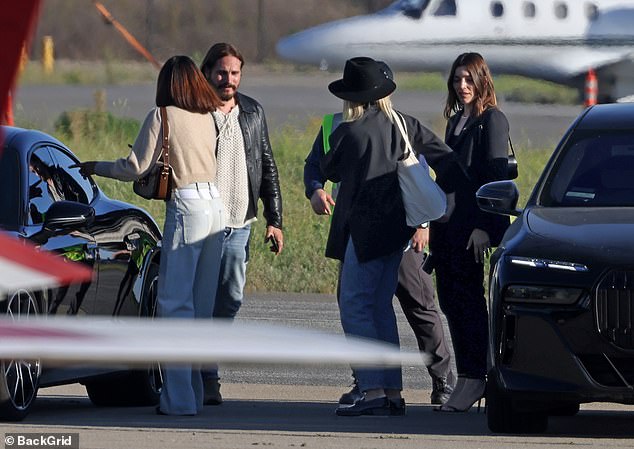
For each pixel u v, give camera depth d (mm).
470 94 28656
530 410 22500
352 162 26406
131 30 160750
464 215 27859
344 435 22797
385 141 26375
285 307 48281
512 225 25156
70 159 27969
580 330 21766
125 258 27875
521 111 122625
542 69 121688
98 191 28703
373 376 26703
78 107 110875
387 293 27109
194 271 27047
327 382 33406
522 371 22234
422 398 30906
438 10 123312
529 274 22312
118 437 21984
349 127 26469
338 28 127062
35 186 25688
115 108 112688
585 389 21672
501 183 25984
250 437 22219
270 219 30484
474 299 28016
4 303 21938
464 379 27969
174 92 26766
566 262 22188
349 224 26469
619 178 26219
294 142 88375
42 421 24656
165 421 25156
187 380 26312
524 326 22203
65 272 4430
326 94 133625
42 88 132875
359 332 26531
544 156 86000
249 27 168000
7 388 23578
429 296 28984
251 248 58562
